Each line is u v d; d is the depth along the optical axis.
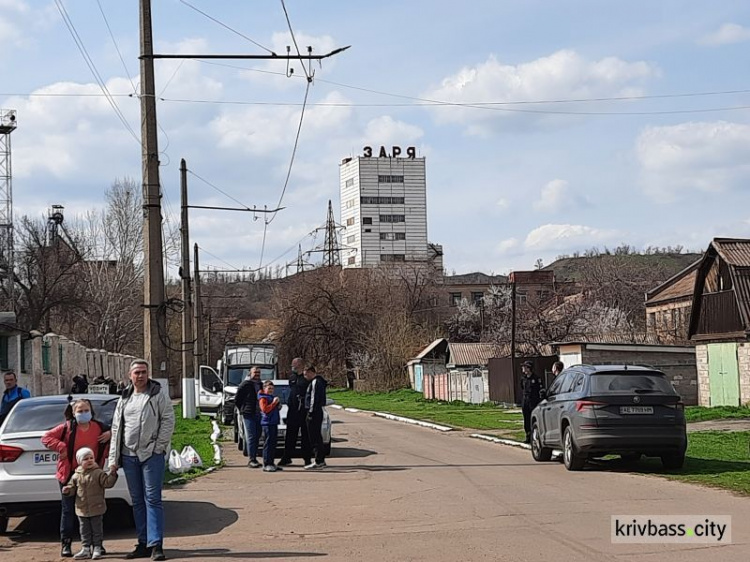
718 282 36.03
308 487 14.05
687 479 13.73
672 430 14.91
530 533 9.44
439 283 98.56
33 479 10.09
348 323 72.19
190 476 15.78
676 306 58.53
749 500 11.45
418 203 128.75
